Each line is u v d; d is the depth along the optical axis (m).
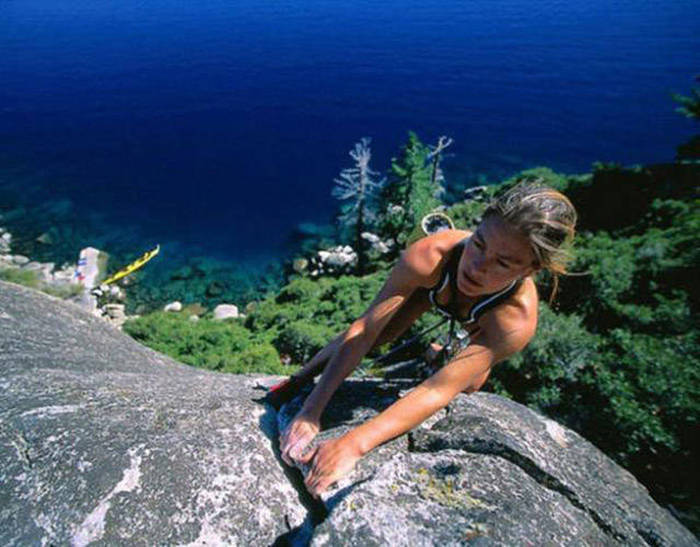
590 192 33.72
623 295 17.05
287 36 138.50
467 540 1.67
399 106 88.06
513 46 123.44
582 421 10.94
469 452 2.30
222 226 48.12
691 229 21.12
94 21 155.25
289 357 20.95
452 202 50.06
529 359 12.38
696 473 9.12
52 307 5.29
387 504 1.77
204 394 2.98
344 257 39.19
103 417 2.50
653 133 74.44
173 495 2.11
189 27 149.25
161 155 68.81
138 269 40.16
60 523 1.99
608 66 105.88
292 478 2.35
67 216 49.47
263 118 84.06
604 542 2.09
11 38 132.25
